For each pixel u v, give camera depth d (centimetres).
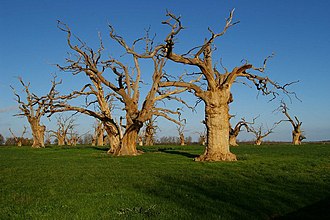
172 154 4088
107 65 4091
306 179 1944
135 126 4056
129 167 2562
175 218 1101
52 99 4484
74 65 4091
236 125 8269
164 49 3142
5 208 1224
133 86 4188
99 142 8862
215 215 1145
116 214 1141
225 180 1881
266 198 1431
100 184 1719
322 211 1277
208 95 3192
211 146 3167
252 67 3262
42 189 1595
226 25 3109
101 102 4625
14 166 2738
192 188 1622
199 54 3145
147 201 1320
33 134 7675
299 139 9188
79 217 1109
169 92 4259
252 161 2947
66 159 3488
